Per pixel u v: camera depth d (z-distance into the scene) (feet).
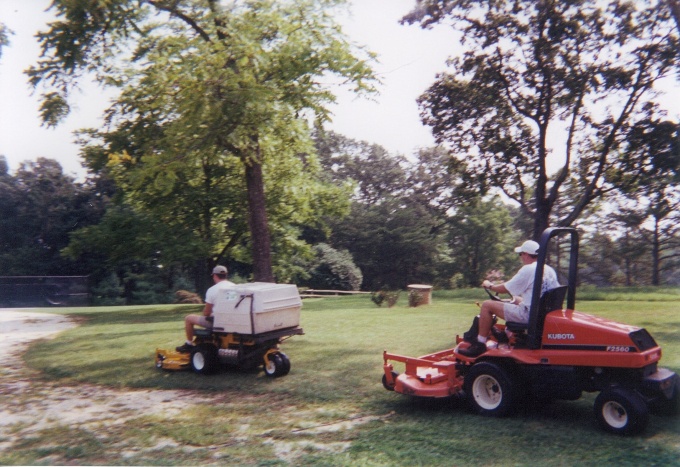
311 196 88.74
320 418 23.59
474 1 99.50
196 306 82.28
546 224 110.11
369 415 23.67
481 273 207.31
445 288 210.79
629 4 94.58
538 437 19.99
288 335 31.65
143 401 27.45
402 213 193.77
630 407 19.49
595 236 192.34
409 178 222.69
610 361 20.22
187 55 48.96
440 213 217.15
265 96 44.50
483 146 112.16
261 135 47.47
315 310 68.03
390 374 25.70
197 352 31.96
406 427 21.72
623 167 103.24
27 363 37.83
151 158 46.75
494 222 206.39
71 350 41.47
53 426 23.99
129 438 22.15
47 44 49.60
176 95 50.06
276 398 26.91
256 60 47.01
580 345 20.88
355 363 32.45
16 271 150.51
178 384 30.14
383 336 40.88
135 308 81.20
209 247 81.92
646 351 20.24
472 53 105.09
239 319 30.66
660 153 98.07
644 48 95.14
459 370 24.31
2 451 21.20
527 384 22.18
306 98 49.06
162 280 151.23
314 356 34.99
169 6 52.85
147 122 62.13
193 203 81.00
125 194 82.53
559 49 99.04
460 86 108.06
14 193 157.99
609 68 97.40
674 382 20.95
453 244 220.23
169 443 21.57
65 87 53.06
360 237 192.03
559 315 21.79
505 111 108.17
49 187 159.84
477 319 24.12
